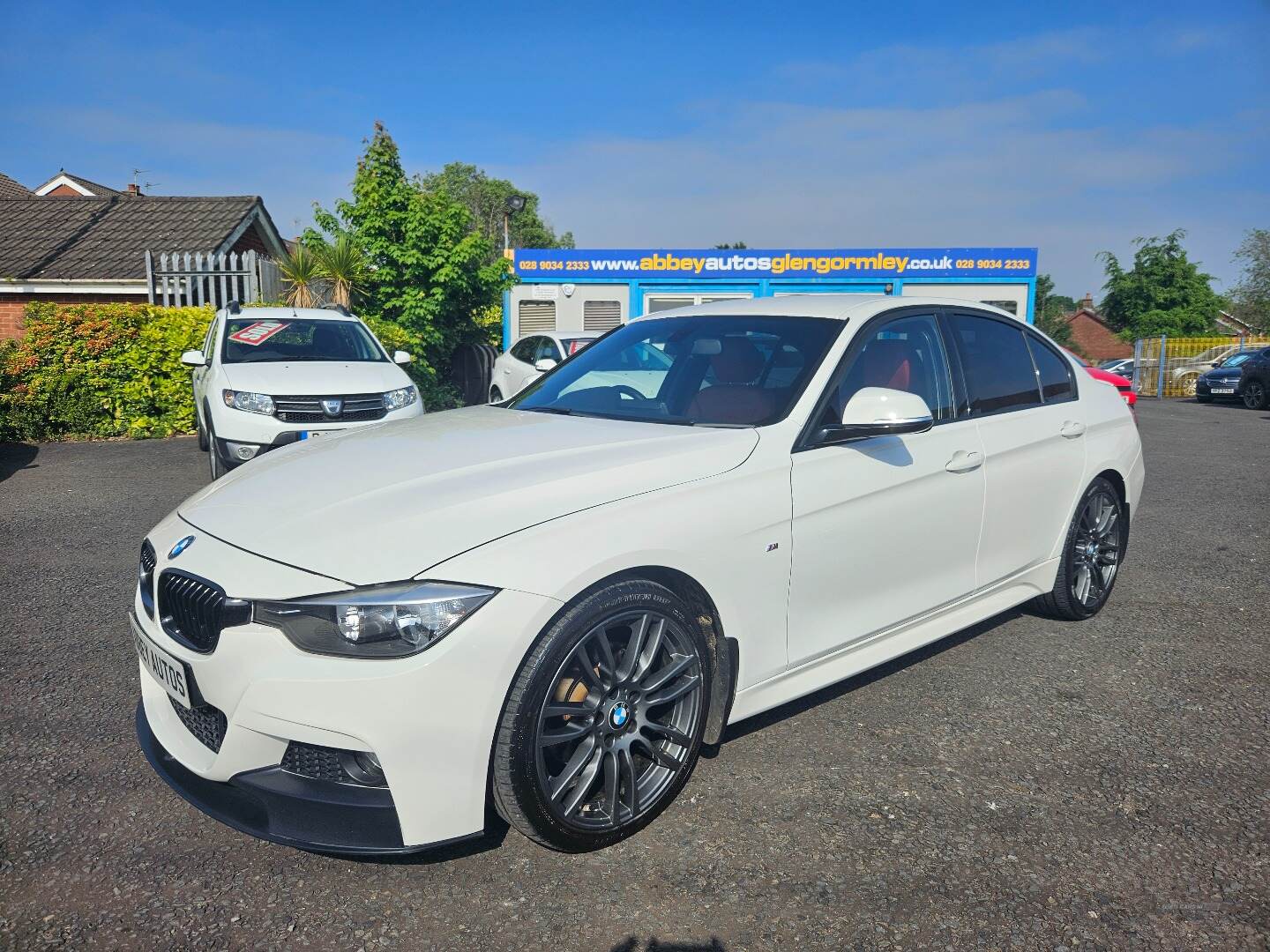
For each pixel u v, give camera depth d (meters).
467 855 2.67
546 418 3.58
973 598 3.94
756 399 3.34
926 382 3.72
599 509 2.64
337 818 2.37
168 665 2.57
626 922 2.38
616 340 4.23
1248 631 4.59
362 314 14.05
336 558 2.41
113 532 6.54
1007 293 17.67
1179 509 7.73
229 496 2.93
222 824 2.82
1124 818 2.86
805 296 4.06
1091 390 4.70
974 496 3.77
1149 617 4.80
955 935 2.32
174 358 11.62
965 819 2.85
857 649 3.44
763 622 3.03
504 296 18.19
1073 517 4.43
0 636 4.42
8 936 2.31
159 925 2.36
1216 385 22.03
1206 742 3.38
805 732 3.45
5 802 2.93
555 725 2.60
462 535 2.45
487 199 74.81
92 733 3.42
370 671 2.29
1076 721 3.55
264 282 14.09
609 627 2.62
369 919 2.39
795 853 2.67
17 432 11.11
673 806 2.93
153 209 20.75
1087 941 2.30
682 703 2.85
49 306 11.36
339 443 3.38
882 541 3.39
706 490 2.86
